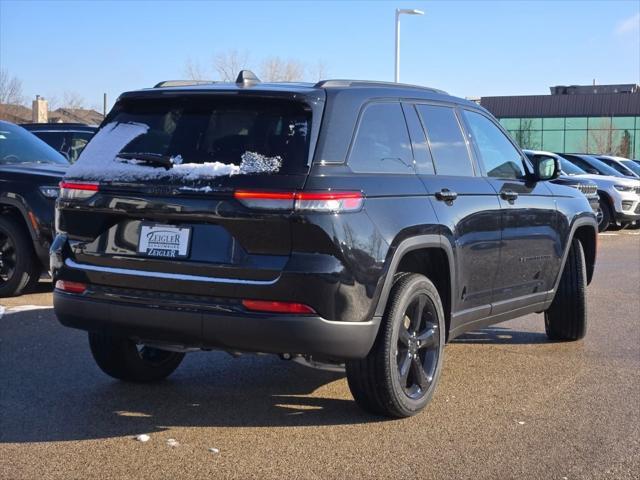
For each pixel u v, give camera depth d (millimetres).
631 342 7406
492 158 6141
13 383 5699
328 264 4285
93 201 4734
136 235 4648
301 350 4340
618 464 4379
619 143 57344
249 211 4293
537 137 59344
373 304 4531
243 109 4660
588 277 7633
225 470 4211
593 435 4832
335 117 4617
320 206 4273
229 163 4477
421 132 5363
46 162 9445
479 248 5613
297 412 5180
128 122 4973
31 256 8648
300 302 4270
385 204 4691
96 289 4766
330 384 5855
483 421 5066
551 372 6305
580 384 5957
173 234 4527
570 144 58531
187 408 5238
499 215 5852
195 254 4453
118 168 4727
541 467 4320
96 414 5074
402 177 4977
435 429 4895
